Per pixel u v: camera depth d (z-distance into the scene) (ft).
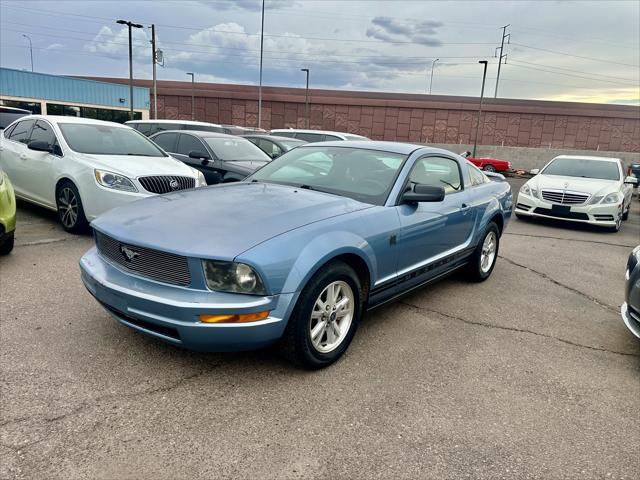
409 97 150.20
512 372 10.89
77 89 115.75
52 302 13.08
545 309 15.44
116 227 10.09
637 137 146.30
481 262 17.60
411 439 8.23
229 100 149.28
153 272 9.34
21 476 6.82
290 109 150.20
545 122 146.82
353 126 150.71
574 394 10.09
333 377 10.14
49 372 9.58
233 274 8.74
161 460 7.36
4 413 8.20
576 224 34.32
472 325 13.61
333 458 7.64
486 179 18.74
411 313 14.26
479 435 8.46
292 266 9.14
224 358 10.60
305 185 13.08
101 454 7.39
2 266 15.93
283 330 9.29
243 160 27.94
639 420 9.25
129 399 8.86
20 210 25.25
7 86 102.99
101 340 11.02
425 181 13.88
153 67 114.83
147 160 21.58
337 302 10.55
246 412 8.70
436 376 10.47
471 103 148.05
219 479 7.04
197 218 10.04
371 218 11.22
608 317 15.06
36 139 23.08
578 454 8.11
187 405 8.79
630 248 26.71
